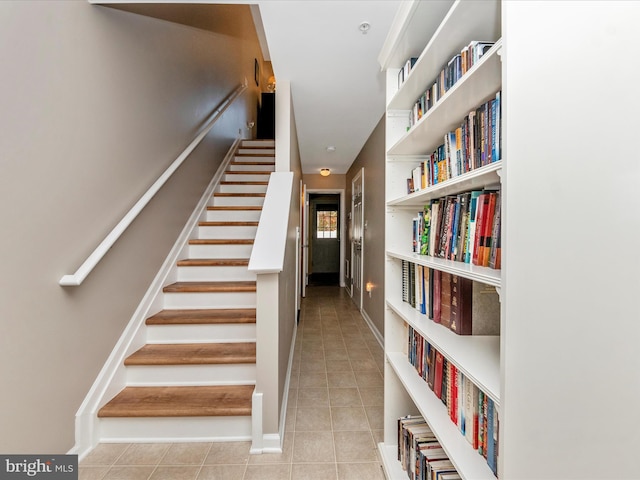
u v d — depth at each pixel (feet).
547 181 1.91
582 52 1.87
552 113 1.90
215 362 5.61
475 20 2.98
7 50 3.36
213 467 4.44
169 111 7.52
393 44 4.49
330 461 4.63
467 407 2.87
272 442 4.81
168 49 7.46
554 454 1.93
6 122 3.36
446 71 3.59
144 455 4.65
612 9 1.83
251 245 8.65
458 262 3.23
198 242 8.57
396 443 4.74
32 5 3.66
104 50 5.05
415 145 4.49
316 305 15.39
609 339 1.89
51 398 4.01
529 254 1.91
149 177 6.55
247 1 4.70
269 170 12.98
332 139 12.00
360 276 14.07
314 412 5.95
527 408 1.94
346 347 9.55
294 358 8.66
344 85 7.54
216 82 11.19
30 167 3.67
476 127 3.00
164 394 5.32
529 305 1.92
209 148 10.51
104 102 5.06
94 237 4.83
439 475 3.25
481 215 2.87
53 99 4.00
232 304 7.11
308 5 4.79
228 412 4.93
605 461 1.90
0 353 3.34
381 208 9.87
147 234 6.50
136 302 6.06
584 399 1.90
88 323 4.71
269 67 22.98
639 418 1.86
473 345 3.08
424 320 3.95
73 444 4.39
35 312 3.76
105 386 5.04
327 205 27.99
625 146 1.83
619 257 1.86
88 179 4.68
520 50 1.91
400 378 4.13
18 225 3.53
